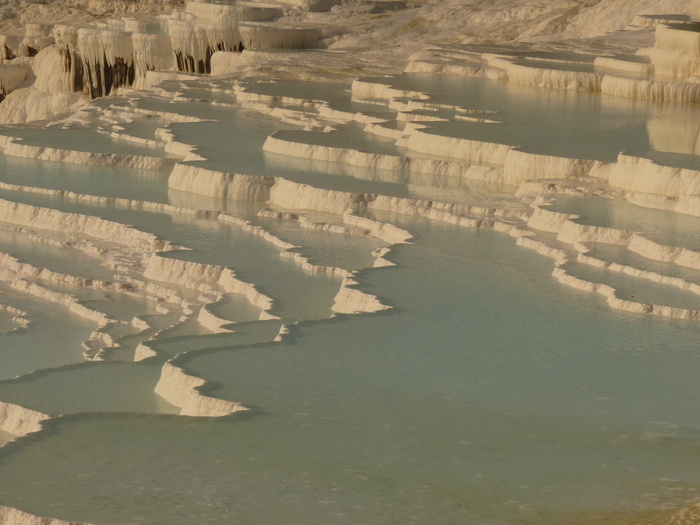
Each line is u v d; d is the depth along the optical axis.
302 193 23.72
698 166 21.30
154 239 22.27
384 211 22.69
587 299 16.86
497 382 13.52
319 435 11.88
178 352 16.00
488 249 19.77
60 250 23.05
